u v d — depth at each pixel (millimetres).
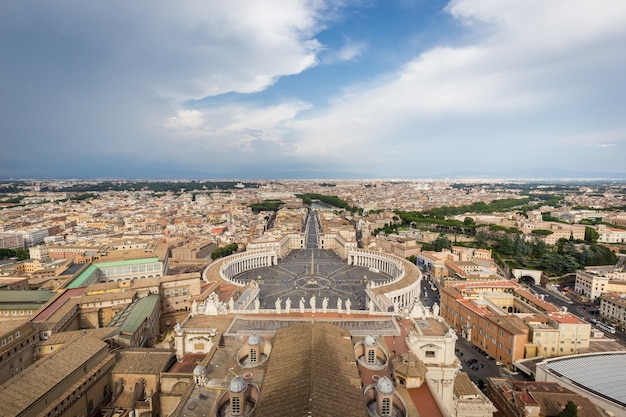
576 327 150500
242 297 179250
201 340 106250
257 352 90750
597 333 164250
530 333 151250
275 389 71500
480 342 166000
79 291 170375
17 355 110812
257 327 110938
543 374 130125
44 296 161750
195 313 123375
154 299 160750
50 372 86938
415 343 98438
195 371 81812
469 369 146625
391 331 109375
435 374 97125
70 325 144000
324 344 86688
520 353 146750
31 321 124688
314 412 61062
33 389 80812
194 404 75500
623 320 193375
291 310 130875
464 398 102312
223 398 76438
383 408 72938
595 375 127125
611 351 148500
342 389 71125
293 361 79500
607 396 114938
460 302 183625
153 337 148500
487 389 125250
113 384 100750
